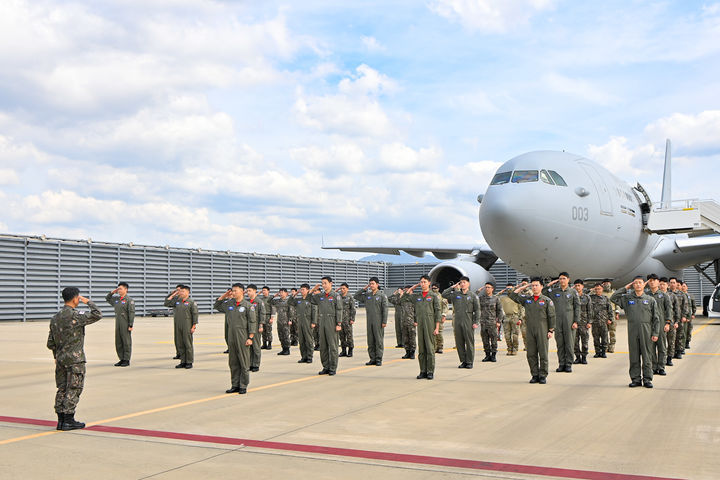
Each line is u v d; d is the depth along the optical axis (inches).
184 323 531.2
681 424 288.2
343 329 624.4
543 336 423.2
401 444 255.1
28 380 458.6
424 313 446.0
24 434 279.7
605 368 513.7
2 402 365.7
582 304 545.6
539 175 797.2
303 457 236.1
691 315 646.5
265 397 376.2
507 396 371.9
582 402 349.1
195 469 220.5
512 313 618.8
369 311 550.3
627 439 259.9
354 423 296.8
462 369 508.7
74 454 242.7
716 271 1149.7
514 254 804.6
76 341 291.3
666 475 209.2
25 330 1058.7
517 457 233.1
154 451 246.5
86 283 1497.3
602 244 864.3
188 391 402.6
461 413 319.6
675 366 514.0
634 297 402.6
